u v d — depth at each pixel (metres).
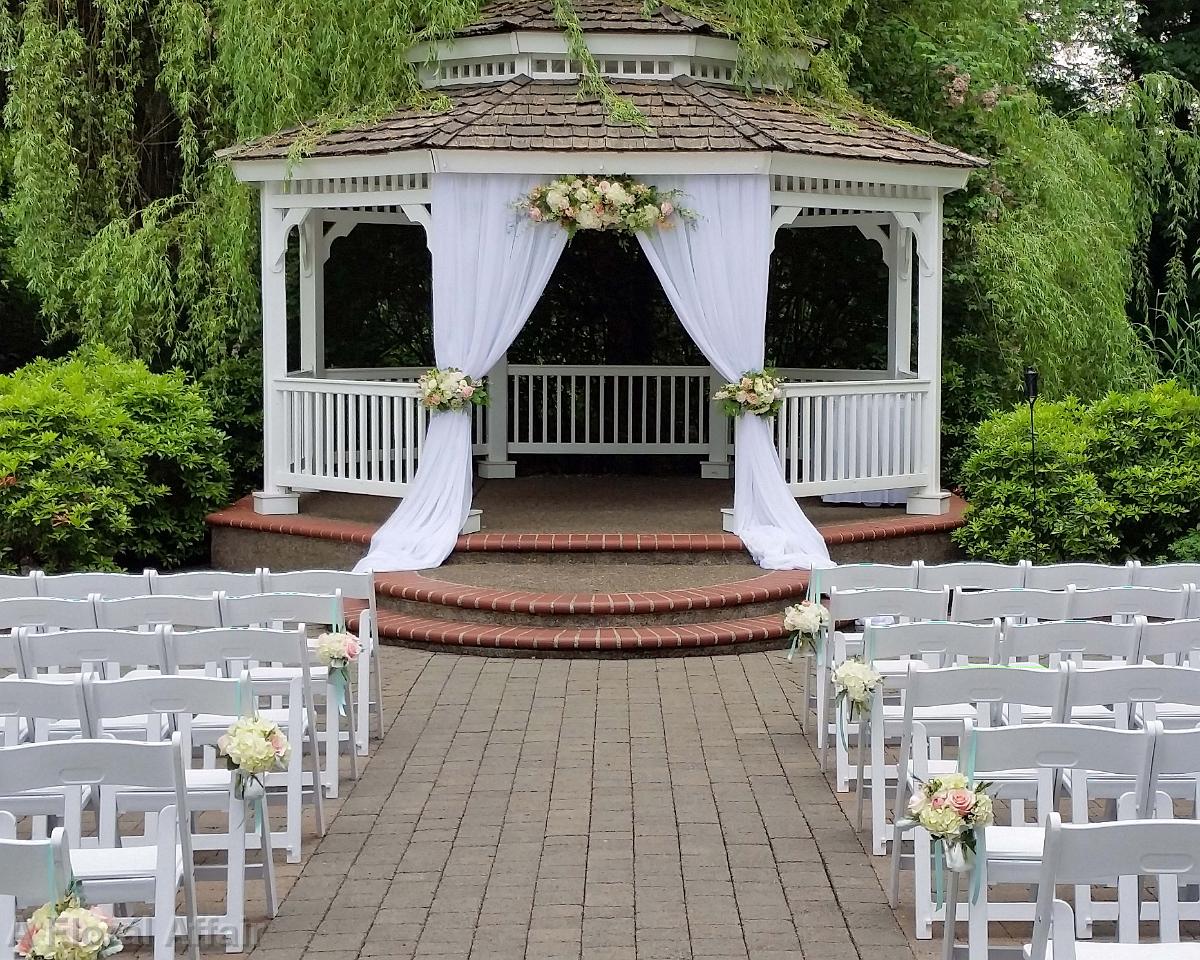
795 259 16.09
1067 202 16.00
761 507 11.16
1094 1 20.94
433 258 10.98
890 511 12.70
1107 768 4.38
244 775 4.96
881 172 11.43
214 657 5.91
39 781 4.31
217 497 12.45
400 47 12.09
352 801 6.58
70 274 14.36
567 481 14.94
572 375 14.98
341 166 11.31
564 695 8.45
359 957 4.91
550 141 10.70
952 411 15.02
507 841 6.04
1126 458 11.55
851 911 5.31
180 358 14.11
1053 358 15.37
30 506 10.95
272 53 12.60
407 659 9.41
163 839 4.47
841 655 6.77
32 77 14.25
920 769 5.24
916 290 15.48
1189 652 6.70
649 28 11.64
